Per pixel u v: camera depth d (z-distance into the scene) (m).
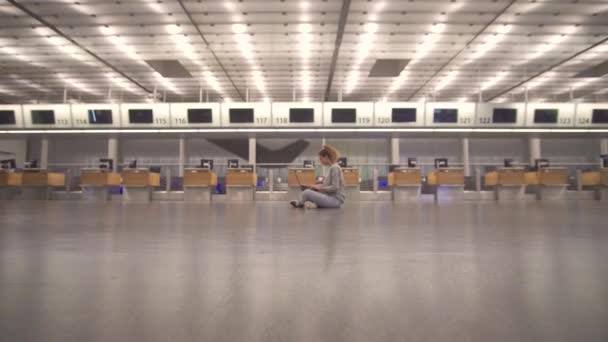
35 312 0.77
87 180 13.80
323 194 6.71
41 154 18.92
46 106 14.45
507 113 14.28
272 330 0.67
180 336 0.64
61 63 12.34
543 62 12.20
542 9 8.69
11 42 10.60
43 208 6.81
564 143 18.83
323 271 1.21
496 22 9.35
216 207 7.68
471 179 15.26
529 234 2.37
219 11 8.83
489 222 3.43
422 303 0.84
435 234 2.40
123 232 2.54
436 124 14.41
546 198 14.03
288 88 15.29
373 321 0.72
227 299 0.88
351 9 8.69
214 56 11.68
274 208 7.11
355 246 1.83
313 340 0.62
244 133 15.77
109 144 18.05
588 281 1.06
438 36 10.18
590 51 11.23
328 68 12.81
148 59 11.95
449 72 13.23
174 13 8.96
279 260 1.42
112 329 0.67
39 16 9.09
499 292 0.94
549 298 0.88
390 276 1.13
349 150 18.94
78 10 8.80
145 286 1.00
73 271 1.20
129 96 16.62
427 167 18.58
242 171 13.75
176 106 14.55
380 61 12.08
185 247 1.79
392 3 8.43
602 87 14.97
